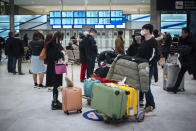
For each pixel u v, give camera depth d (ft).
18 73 31.24
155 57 13.56
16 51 29.55
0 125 11.85
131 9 49.37
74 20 50.16
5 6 50.37
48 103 16.19
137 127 11.69
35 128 11.45
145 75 12.00
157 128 11.55
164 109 14.85
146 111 14.20
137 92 12.41
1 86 22.27
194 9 33.58
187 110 14.66
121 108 11.57
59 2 49.75
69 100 13.41
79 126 11.74
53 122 12.32
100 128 11.48
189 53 18.28
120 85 13.06
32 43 21.13
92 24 49.62
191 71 18.54
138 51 14.16
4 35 51.31
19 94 18.90
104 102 11.95
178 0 33.73
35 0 49.60
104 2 48.85
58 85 14.83
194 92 19.81
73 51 39.68
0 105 15.64
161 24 46.73
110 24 49.11
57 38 14.62
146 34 13.76
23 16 51.60
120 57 13.71
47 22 51.52
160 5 33.99
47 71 14.73
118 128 11.53
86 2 49.14
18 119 12.80
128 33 48.93
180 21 46.26
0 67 38.27
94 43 22.94
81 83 23.53
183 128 11.57
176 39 43.16
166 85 20.42
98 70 17.38
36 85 21.98
